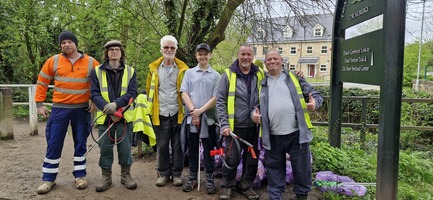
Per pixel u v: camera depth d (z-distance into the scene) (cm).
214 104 338
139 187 368
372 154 553
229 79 322
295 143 300
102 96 342
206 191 353
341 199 346
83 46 980
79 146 362
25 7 927
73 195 341
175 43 356
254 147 337
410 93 856
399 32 277
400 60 279
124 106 347
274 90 304
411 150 672
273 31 682
